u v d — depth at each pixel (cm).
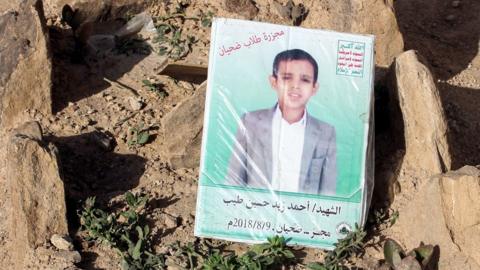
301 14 200
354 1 193
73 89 188
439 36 213
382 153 178
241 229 165
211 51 166
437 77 201
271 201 165
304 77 166
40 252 161
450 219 162
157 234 166
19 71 182
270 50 167
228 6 201
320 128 166
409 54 174
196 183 174
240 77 166
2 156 178
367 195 167
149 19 200
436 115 171
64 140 179
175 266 162
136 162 177
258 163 165
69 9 196
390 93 179
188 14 202
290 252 163
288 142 165
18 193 162
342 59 167
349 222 165
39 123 176
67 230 164
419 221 166
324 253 165
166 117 174
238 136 165
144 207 169
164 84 190
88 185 173
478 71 203
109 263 162
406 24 215
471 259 160
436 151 172
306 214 165
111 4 198
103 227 164
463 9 219
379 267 161
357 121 166
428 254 162
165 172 175
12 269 163
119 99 187
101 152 179
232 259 161
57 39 196
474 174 161
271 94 166
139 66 193
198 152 175
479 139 187
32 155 163
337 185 165
